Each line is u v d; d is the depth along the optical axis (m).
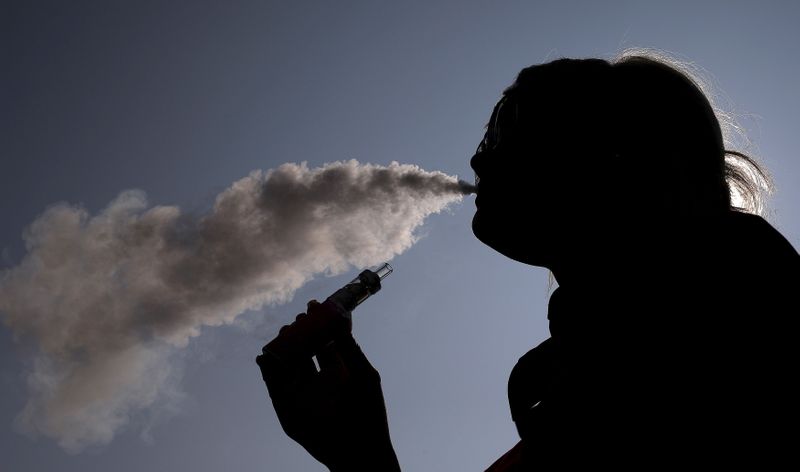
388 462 1.42
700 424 0.76
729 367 0.75
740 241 0.82
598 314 0.95
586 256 1.05
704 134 1.11
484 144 1.31
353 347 1.59
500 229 1.17
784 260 0.77
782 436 0.70
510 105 1.25
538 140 1.15
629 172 1.08
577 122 1.13
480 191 1.21
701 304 0.80
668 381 0.81
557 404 1.01
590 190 1.09
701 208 1.05
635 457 0.81
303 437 1.46
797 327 0.72
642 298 0.89
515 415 1.14
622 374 0.87
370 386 1.50
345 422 1.44
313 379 1.52
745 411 0.73
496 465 1.11
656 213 1.04
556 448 0.96
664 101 1.12
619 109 1.13
